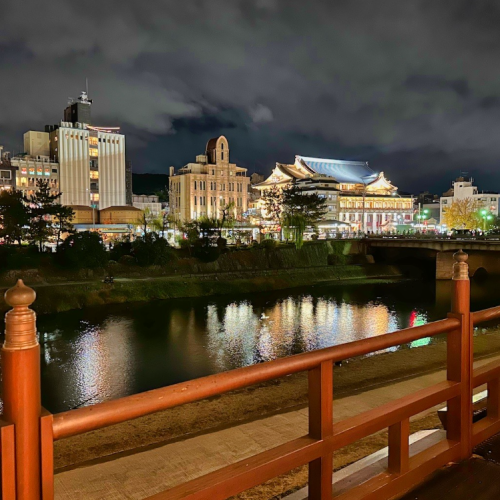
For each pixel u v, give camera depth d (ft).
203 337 102.73
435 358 42.60
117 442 22.76
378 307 136.67
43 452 6.01
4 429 5.70
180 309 134.21
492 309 13.32
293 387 33.09
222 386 7.43
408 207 350.84
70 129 308.60
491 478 11.67
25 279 139.03
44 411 6.19
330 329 110.63
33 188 294.87
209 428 22.89
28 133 315.17
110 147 325.01
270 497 13.99
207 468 17.78
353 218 328.70
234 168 354.74
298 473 15.56
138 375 78.18
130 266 165.99
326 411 8.84
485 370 13.10
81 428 6.30
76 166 309.83
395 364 40.60
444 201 412.98
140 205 366.84
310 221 244.83
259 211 327.06
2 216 165.27
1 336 96.84
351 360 42.91
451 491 11.19
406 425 10.59
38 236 164.35
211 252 183.32
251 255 196.34
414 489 11.25
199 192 341.21
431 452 11.59
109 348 93.45
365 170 372.17
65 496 15.65
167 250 177.27
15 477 5.81
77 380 75.51
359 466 12.40
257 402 29.55
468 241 180.96
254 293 164.55
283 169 342.44
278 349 94.22
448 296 154.51
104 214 270.26
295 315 126.52
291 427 22.33
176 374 78.89
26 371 5.88
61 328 109.50
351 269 206.39
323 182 316.81
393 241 214.48
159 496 7.11
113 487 16.28
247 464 7.96
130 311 130.21
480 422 13.52
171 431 24.26
